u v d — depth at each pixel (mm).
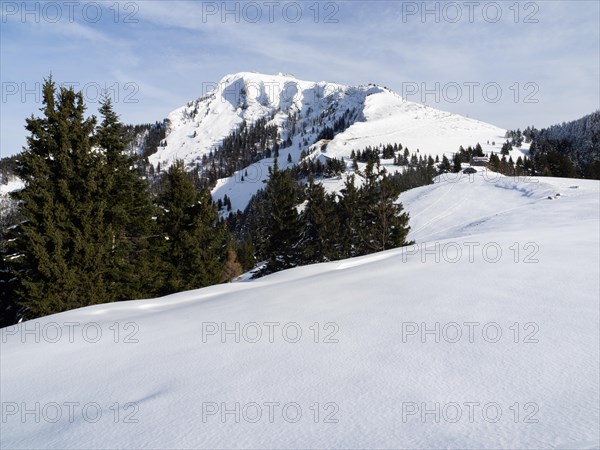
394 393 3514
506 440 2645
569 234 12516
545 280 7023
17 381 5215
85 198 16406
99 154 17141
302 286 9336
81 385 4793
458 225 41750
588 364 3752
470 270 8508
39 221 15539
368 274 9680
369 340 4977
